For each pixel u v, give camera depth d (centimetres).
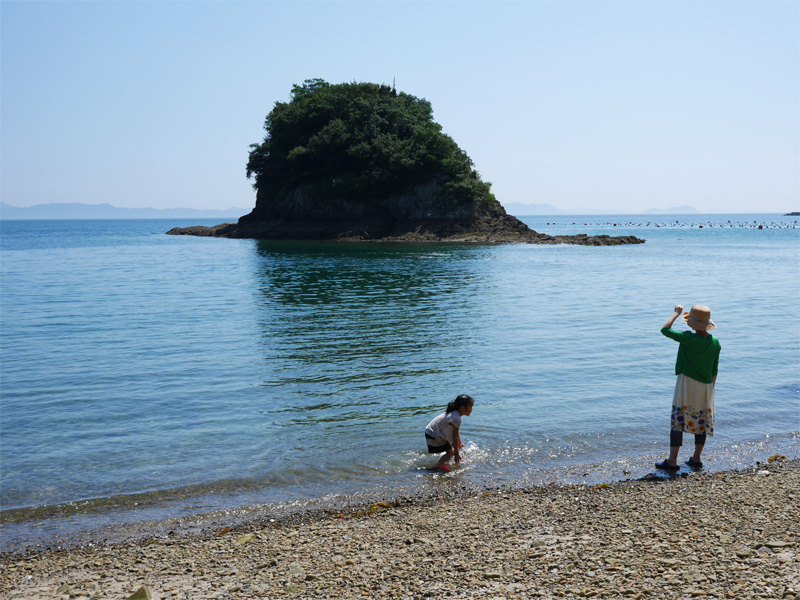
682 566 535
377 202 9106
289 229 9362
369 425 1123
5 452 1005
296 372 1514
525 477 886
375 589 531
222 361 1642
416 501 806
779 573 507
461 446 977
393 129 9256
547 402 1245
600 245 8375
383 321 2252
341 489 857
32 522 768
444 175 8944
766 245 8456
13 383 1431
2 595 571
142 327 2180
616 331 2028
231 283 3666
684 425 883
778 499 735
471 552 610
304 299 2894
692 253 6631
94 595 555
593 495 793
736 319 2272
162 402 1277
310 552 639
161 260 5659
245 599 528
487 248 7319
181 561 632
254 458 974
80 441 1055
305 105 9406
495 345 1808
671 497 767
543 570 550
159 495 844
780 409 1202
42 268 4881
